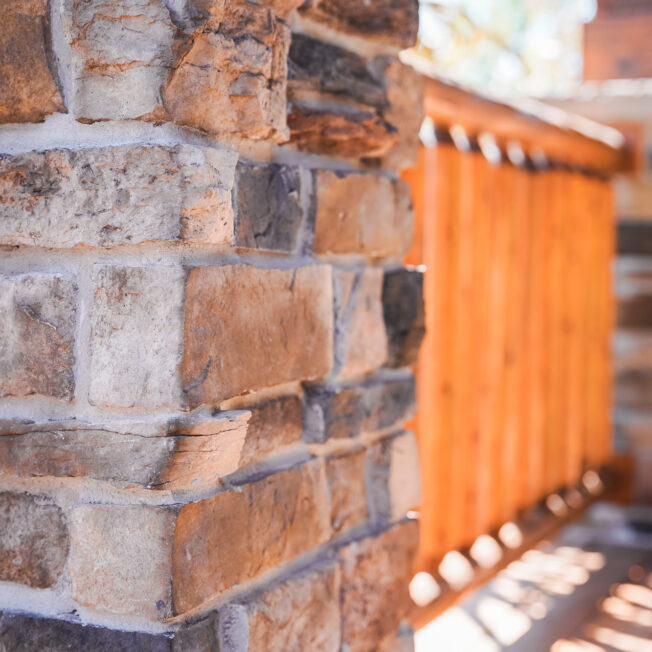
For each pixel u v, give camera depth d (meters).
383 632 1.46
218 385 1.05
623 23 4.43
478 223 3.04
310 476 1.28
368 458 1.44
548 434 3.77
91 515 1.01
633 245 4.35
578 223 4.00
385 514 1.47
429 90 2.47
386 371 1.50
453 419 2.86
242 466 1.15
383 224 1.45
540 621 3.24
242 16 1.08
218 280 1.04
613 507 4.45
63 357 1.02
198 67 1.03
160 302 0.98
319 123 1.28
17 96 1.04
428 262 2.72
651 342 4.32
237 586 1.14
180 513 1.00
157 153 0.98
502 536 3.30
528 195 3.50
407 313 1.51
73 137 1.03
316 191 1.28
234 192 1.11
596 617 3.30
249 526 1.13
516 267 3.38
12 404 1.05
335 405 1.32
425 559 2.74
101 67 1.00
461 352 2.94
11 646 1.05
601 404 4.30
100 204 1.00
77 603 1.04
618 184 4.37
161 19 0.99
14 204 1.03
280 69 1.16
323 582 1.30
